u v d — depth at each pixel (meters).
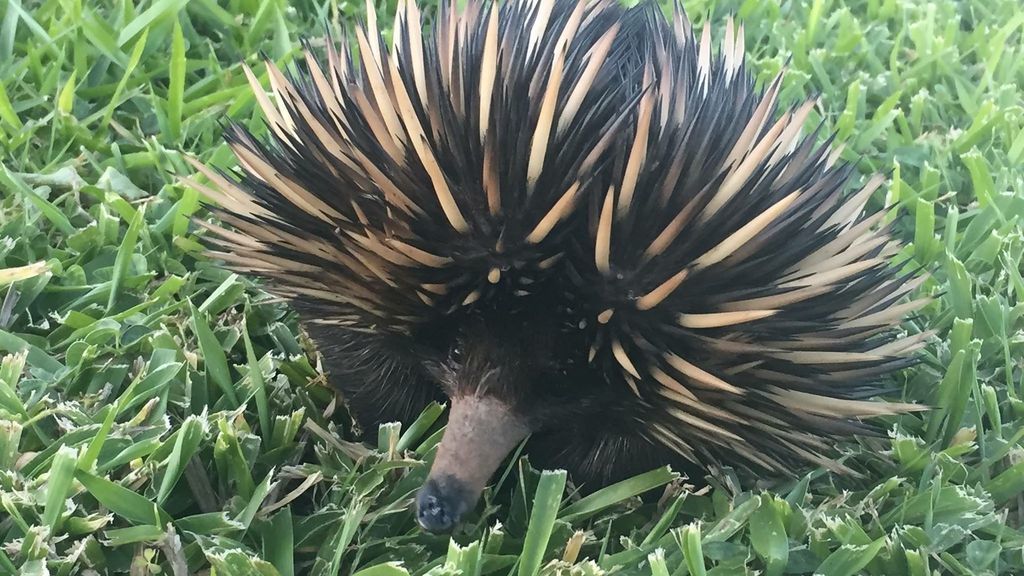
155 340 0.54
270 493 0.48
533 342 0.41
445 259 0.39
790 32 0.94
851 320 0.43
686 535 0.44
